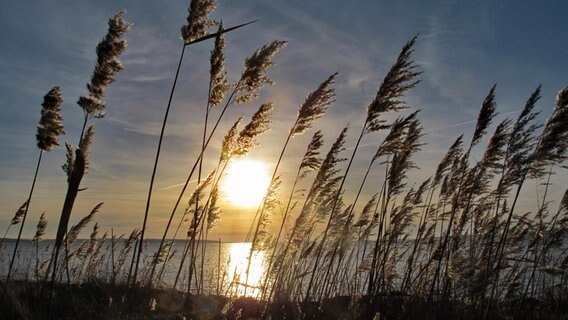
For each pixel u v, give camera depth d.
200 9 1.44
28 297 1.62
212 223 1.89
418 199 2.14
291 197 1.98
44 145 1.39
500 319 1.86
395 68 1.72
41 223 2.29
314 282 2.00
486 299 1.88
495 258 1.82
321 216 2.09
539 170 1.75
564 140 1.66
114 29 1.39
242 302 1.93
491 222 2.07
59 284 1.95
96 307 1.66
